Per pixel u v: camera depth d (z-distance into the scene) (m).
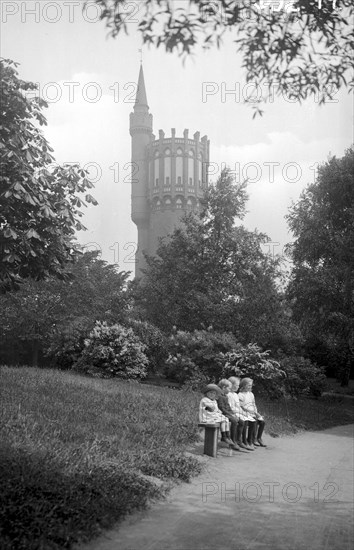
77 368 26.89
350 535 6.07
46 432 9.77
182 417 14.23
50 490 6.38
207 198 36.59
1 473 6.62
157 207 82.06
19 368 23.06
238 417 12.88
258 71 6.18
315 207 30.09
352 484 8.98
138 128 84.12
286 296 31.52
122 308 42.22
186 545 5.66
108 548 5.58
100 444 9.64
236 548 5.58
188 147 82.06
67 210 14.04
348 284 27.86
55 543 5.44
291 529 6.27
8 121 14.19
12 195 13.02
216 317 32.75
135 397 17.05
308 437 16.56
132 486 7.45
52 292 40.72
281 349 30.80
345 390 37.97
